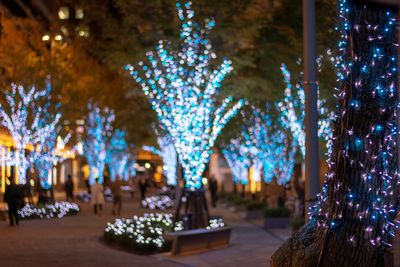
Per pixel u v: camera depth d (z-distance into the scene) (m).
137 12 22.05
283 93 24.16
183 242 16.89
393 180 8.30
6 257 15.44
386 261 9.33
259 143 31.92
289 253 8.97
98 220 29.17
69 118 39.94
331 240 8.37
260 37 23.14
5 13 36.97
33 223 26.83
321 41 18.05
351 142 8.27
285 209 25.86
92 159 50.75
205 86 19.66
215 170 69.56
